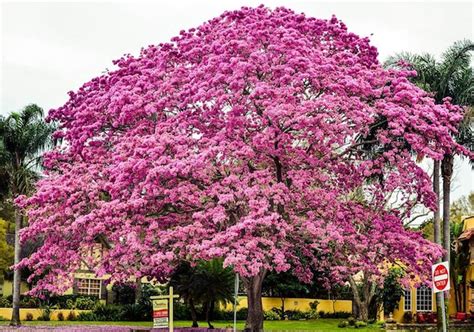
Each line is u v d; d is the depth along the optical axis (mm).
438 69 33125
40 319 47594
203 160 24719
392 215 28594
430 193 28031
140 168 25547
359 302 44250
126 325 41812
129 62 31281
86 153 29875
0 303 48781
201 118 27656
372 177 29344
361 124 25938
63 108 31875
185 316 46125
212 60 26688
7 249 53250
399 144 27953
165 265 26938
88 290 52781
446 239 32719
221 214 24938
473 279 41844
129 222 26531
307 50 26312
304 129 26078
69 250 28797
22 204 29906
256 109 26531
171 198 25984
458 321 38781
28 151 42781
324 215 27422
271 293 49500
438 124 26672
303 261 33562
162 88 28078
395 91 27531
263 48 27312
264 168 28250
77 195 28172
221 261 35250
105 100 29531
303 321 46344
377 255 28516
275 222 24516
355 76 27250
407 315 45281
